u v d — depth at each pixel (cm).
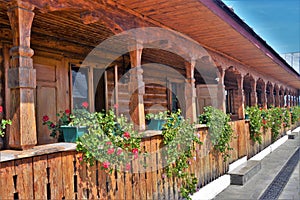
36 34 441
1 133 258
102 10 345
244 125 737
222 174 580
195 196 465
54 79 471
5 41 399
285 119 1320
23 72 242
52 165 255
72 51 506
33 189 238
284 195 546
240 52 657
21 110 240
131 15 390
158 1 356
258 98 1623
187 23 443
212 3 389
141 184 358
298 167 787
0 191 216
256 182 612
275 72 1045
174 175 424
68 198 267
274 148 1063
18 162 229
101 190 303
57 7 288
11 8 247
